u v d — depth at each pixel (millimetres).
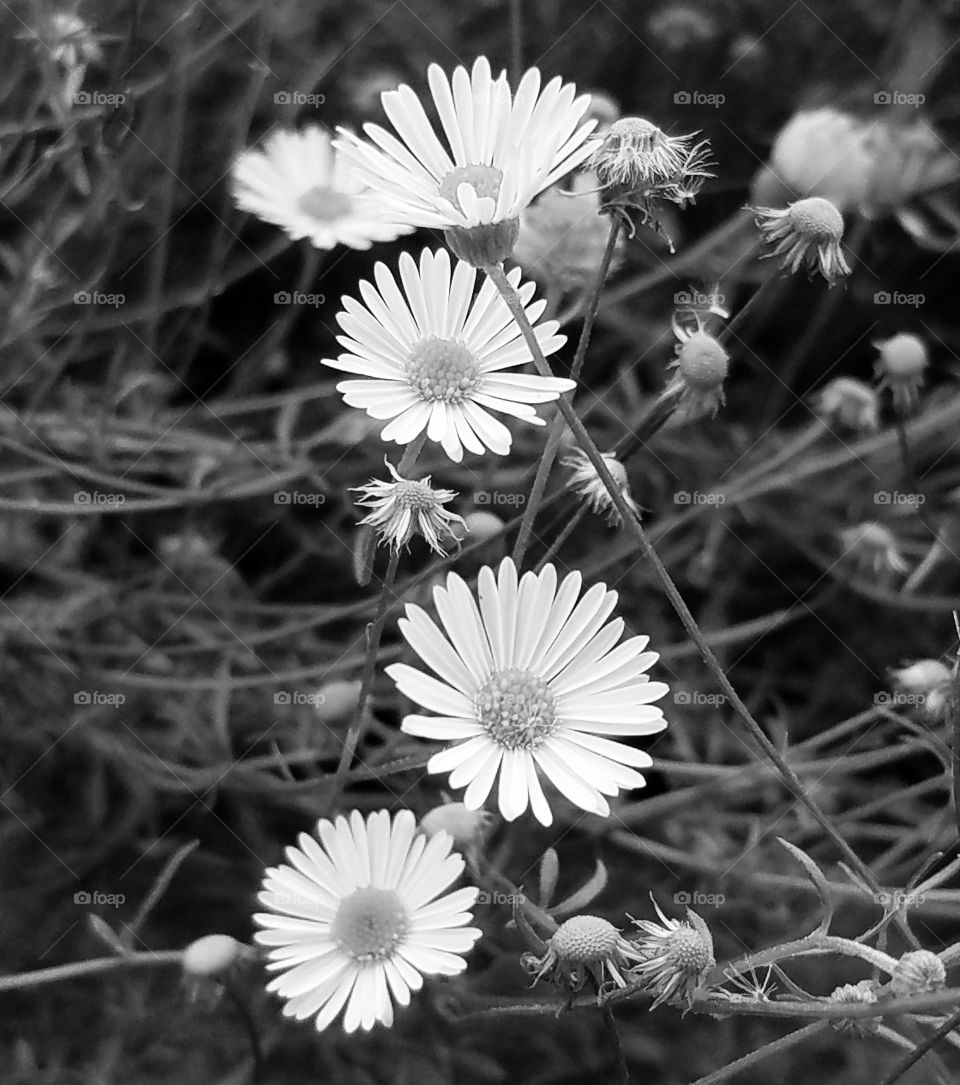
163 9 510
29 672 484
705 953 364
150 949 472
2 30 499
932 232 557
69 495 502
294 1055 455
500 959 445
